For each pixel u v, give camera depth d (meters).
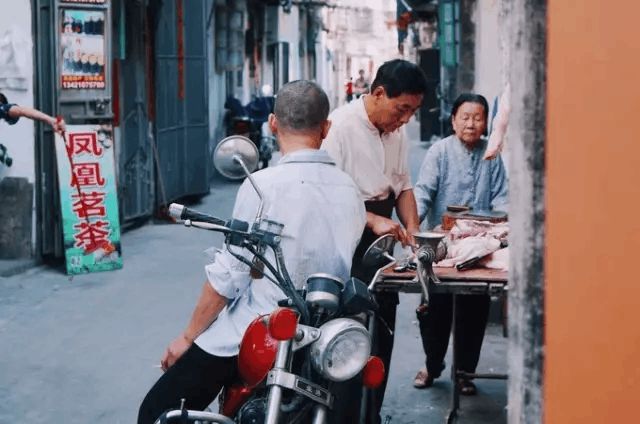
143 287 8.64
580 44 2.44
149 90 12.59
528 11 2.46
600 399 2.51
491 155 5.53
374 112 4.43
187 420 3.19
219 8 18.28
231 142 3.36
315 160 3.44
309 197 3.37
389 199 4.61
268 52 26.33
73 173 9.30
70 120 9.52
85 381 6.04
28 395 5.79
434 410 5.50
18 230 9.43
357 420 3.24
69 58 9.51
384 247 3.59
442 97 22.38
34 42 9.40
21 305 7.93
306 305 3.09
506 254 4.35
